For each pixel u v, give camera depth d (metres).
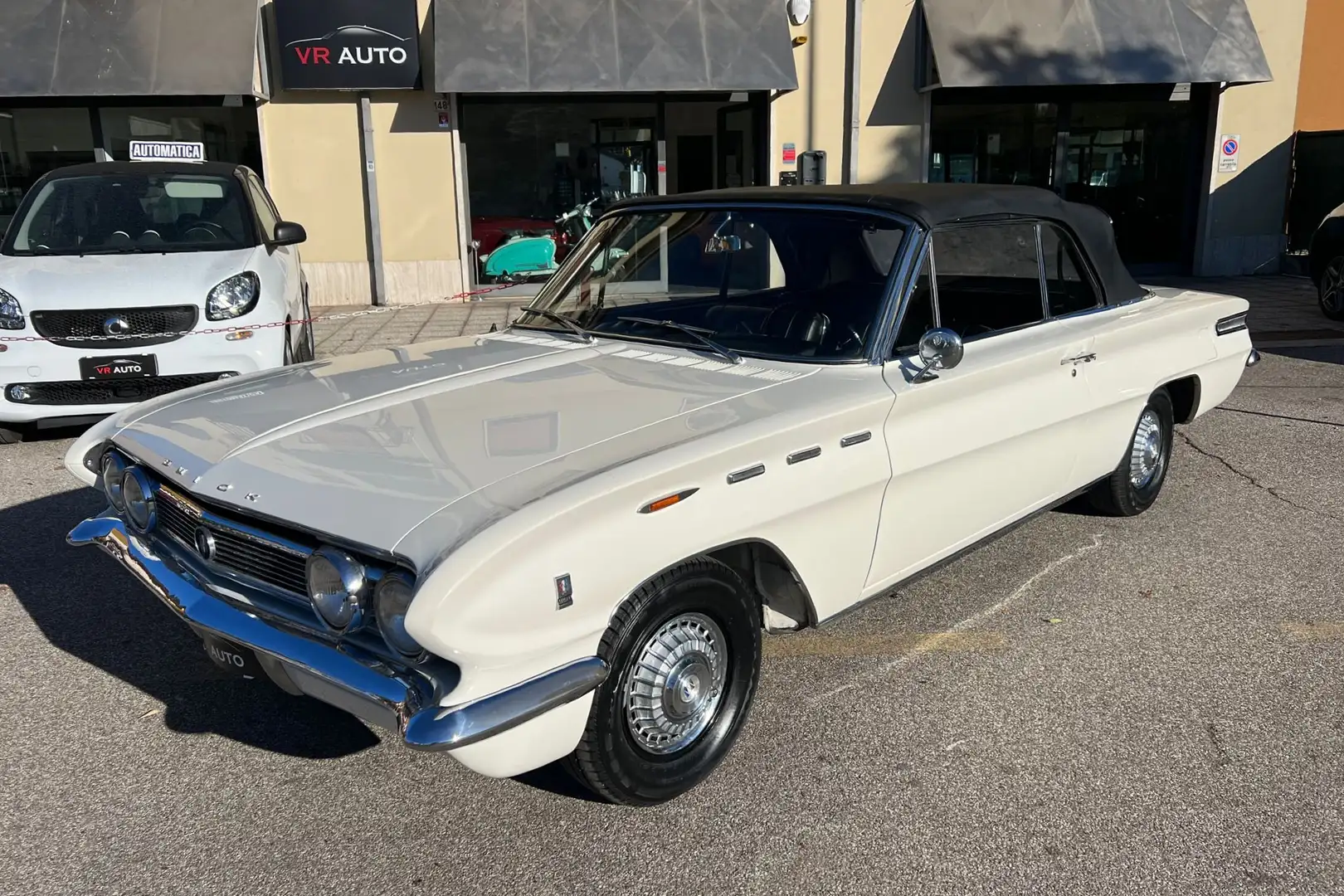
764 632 3.97
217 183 8.02
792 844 2.86
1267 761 3.23
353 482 2.69
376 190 14.02
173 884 2.73
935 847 2.84
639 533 2.66
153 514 3.22
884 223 3.69
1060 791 3.09
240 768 3.27
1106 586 4.59
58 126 13.41
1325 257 11.84
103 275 6.80
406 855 2.84
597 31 13.43
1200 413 5.45
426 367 3.71
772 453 3.00
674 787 2.99
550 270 14.91
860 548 3.42
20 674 3.89
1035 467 4.21
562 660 2.56
